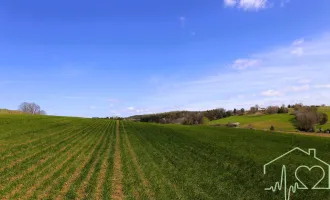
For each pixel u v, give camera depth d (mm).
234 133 63688
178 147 41250
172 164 28344
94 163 26484
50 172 22031
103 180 20484
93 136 51344
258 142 48344
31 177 20031
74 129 60781
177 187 19922
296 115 130250
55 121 76562
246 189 20688
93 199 16094
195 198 17672
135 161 28906
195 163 29422
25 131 48625
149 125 88875
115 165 26250
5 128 50844
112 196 17094
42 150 31781
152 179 21562
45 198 15797
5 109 110500
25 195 16203
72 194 16516
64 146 36188
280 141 49812
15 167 22938
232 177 24078
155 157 31938
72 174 21734
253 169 27531
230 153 36469
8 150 30406
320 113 119500
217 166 28406
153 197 17297
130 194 17453
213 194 18859
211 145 43906
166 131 68062
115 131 64562
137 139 50125
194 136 57375
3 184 18078
